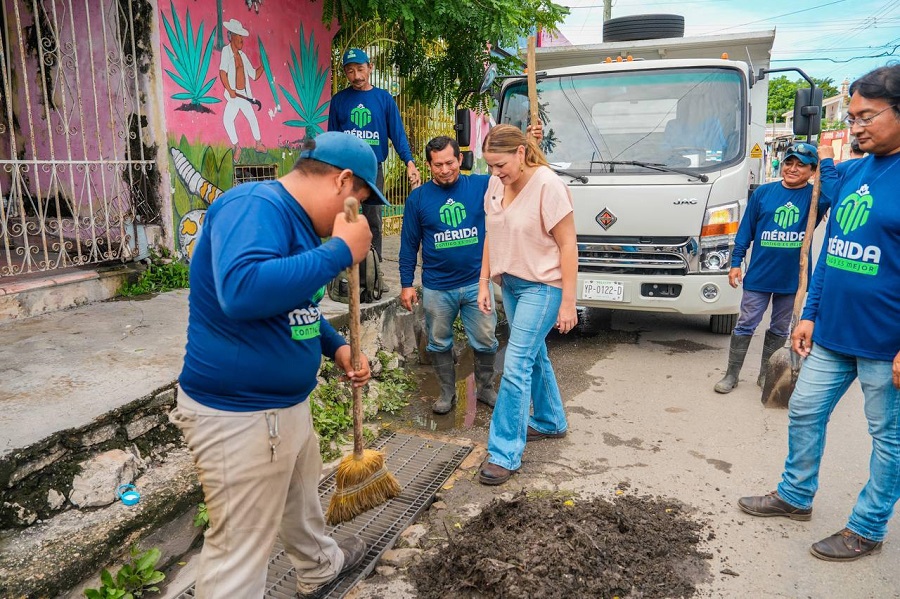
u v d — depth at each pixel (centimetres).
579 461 396
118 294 527
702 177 562
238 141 618
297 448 219
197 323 204
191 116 568
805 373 313
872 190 277
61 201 595
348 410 456
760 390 518
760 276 489
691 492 360
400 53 870
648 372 564
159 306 499
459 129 602
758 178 745
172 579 287
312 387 224
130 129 548
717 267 567
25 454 277
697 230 563
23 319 461
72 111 574
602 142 615
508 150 338
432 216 440
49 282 478
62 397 327
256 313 182
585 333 689
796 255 475
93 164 559
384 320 567
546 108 639
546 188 347
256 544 216
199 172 581
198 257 203
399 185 1027
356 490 263
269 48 645
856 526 301
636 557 294
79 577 262
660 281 575
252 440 205
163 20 534
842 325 291
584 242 596
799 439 319
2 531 270
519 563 277
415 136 1023
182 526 307
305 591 268
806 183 470
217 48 586
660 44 677
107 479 297
